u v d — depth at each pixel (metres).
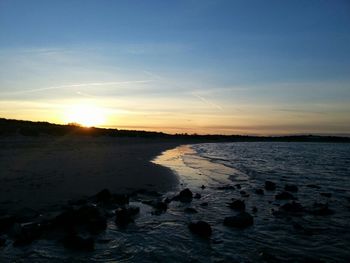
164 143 88.94
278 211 13.53
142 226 10.70
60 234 9.30
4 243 8.48
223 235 10.29
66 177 17.58
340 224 12.01
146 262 8.02
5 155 26.05
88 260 7.94
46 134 50.41
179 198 15.12
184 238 9.80
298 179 24.66
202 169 29.08
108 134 75.88
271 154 56.94
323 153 64.62
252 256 8.74
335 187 21.06
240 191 17.98
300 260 8.61
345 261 8.65
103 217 10.41
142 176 20.58
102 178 18.44
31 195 13.01
